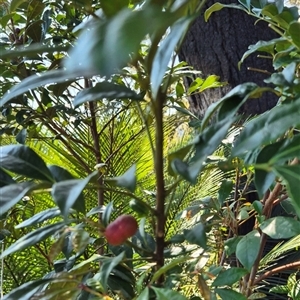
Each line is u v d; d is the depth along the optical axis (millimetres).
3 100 361
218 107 408
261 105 1336
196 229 418
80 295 543
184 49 1523
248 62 1405
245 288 723
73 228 442
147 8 199
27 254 1178
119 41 176
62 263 635
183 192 1229
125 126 1420
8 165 388
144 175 1433
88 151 1302
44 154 1408
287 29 541
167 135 1433
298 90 458
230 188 673
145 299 377
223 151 896
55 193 309
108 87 391
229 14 1409
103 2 326
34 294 449
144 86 378
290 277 975
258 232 570
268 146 365
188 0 257
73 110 948
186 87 1512
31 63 926
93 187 402
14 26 947
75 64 193
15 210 949
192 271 549
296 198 318
